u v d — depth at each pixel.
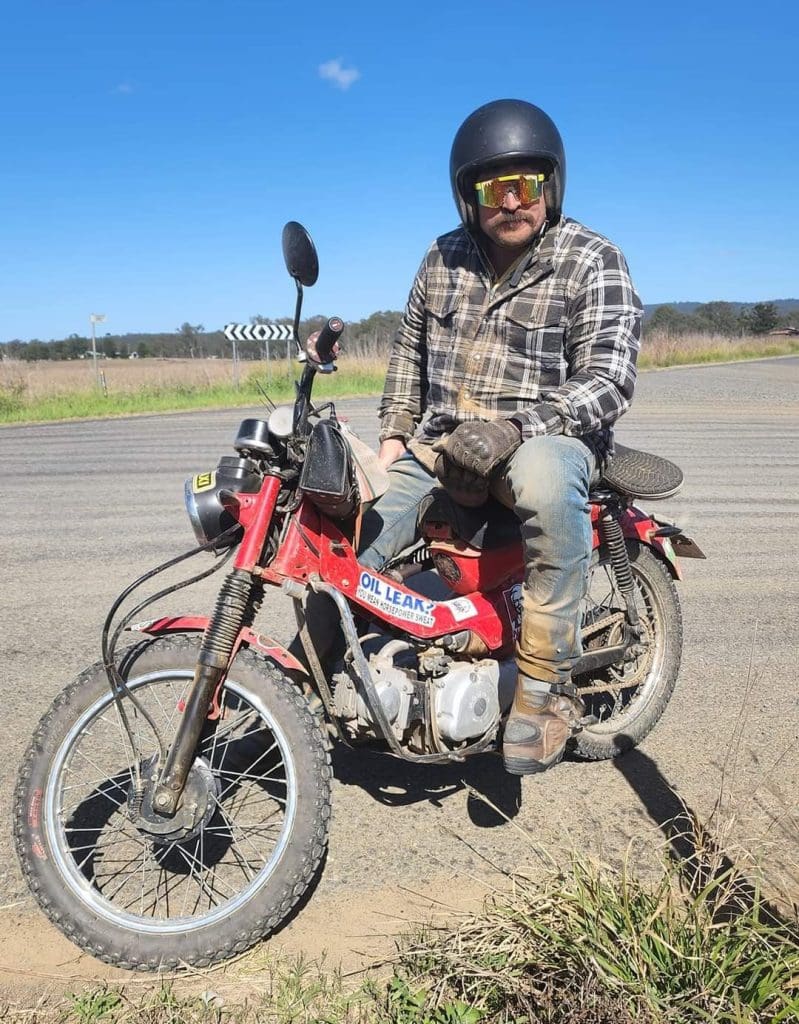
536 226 3.04
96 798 3.20
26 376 23.33
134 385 24.41
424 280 3.40
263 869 2.52
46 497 9.09
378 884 2.82
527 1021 2.09
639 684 3.74
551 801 3.30
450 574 3.09
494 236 3.06
